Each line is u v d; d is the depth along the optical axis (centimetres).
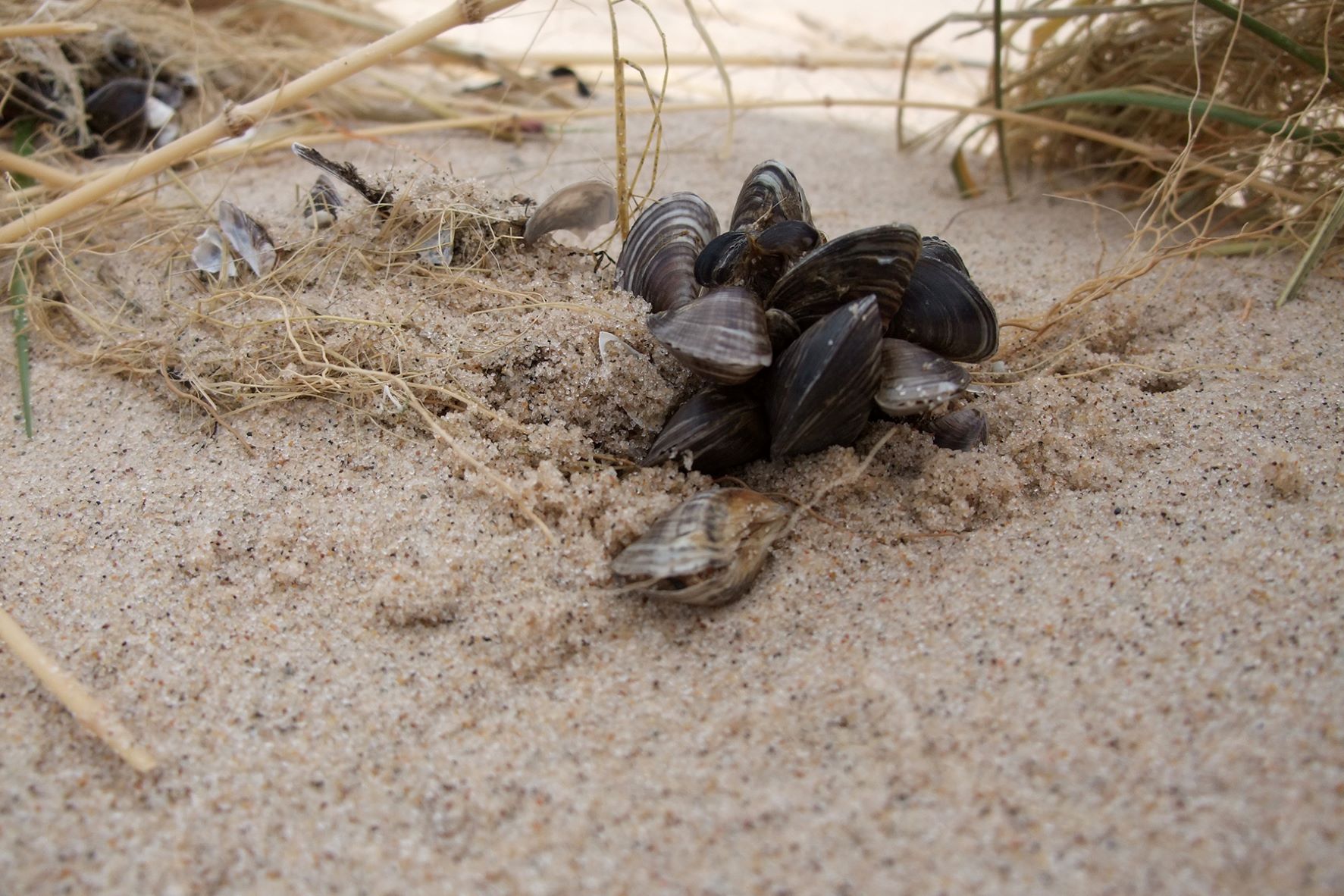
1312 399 24
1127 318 26
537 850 18
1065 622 20
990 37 49
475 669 20
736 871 18
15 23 32
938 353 23
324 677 20
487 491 22
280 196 31
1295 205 29
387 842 18
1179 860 17
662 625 21
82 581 22
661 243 24
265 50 37
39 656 20
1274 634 20
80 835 18
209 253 27
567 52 45
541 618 21
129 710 20
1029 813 18
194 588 21
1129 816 18
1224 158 30
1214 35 30
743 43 48
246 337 25
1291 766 18
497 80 40
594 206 26
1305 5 29
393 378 23
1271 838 18
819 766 19
